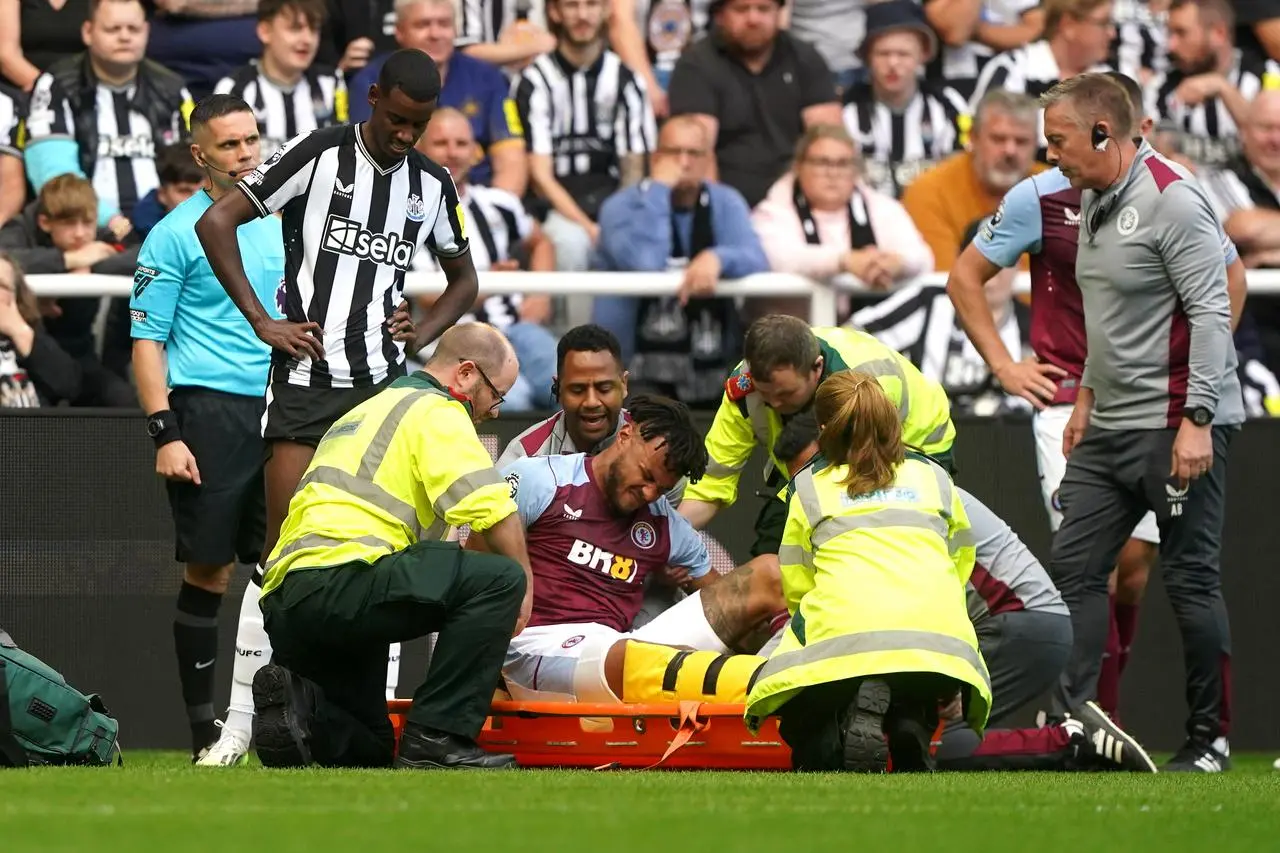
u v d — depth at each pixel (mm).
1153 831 11203
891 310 27344
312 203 17812
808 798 12836
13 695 16438
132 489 23828
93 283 25188
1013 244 21469
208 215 17453
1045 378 21016
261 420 20547
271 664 16422
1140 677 24953
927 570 16016
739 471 20938
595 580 18578
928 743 16344
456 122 29312
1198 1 32969
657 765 16844
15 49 28812
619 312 26609
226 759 18969
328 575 16047
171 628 23844
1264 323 27953
